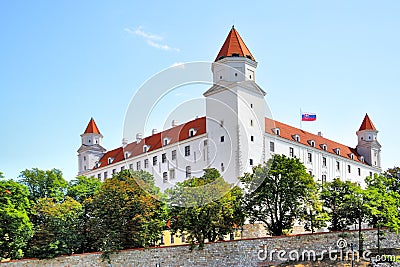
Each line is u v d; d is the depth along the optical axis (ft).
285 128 256.52
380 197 155.12
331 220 163.94
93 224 146.72
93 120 346.54
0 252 138.51
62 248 143.02
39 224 151.12
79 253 146.61
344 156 288.30
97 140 342.64
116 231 142.82
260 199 151.33
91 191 183.01
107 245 141.18
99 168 302.25
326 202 167.02
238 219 145.89
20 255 141.59
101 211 146.72
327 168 270.46
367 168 306.55
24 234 140.26
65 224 147.33
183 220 141.28
